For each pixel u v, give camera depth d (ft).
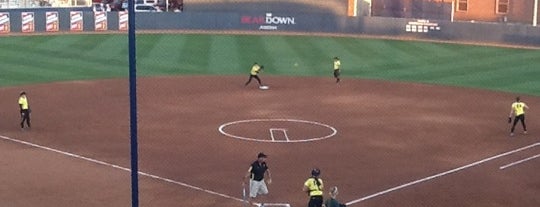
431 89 137.39
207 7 222.48
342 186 74.08
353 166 81.71
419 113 113.39
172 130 98.48
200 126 101.14
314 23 214.90
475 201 70.13
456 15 217.97
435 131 100.53
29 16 203.41
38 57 167.63
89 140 92.27
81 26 208.23
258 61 169.17
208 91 130.93
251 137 94.84
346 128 101.30
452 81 147.02
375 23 211.41
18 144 89.97
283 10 221.05
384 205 68.39
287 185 73.87
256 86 137.69
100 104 117.08
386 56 179.42
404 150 89.45
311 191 61.98
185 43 192.65
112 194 70.13
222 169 79.61
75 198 68.74
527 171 81.15
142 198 69.00
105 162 81.82
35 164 80.79
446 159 85.56
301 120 106.22
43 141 91.61
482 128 103.09
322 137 95.45
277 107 116.26
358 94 130.52
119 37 201.26
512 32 196.65
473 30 201.77
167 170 78.84
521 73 156.97
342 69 160.15
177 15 213.05
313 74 153.99
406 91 134.62
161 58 170.30
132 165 48.29
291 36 210.79
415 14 220.43
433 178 77.66
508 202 69.97
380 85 141.08
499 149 90.89
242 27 215.72
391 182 75.87
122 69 155.33
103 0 238.68
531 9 208.33
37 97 122.72
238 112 111.55
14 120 104.01
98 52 176.86
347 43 199.52
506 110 117.29
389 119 108.27
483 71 159.43
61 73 148.46
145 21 210.79
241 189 72.49
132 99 47.37
